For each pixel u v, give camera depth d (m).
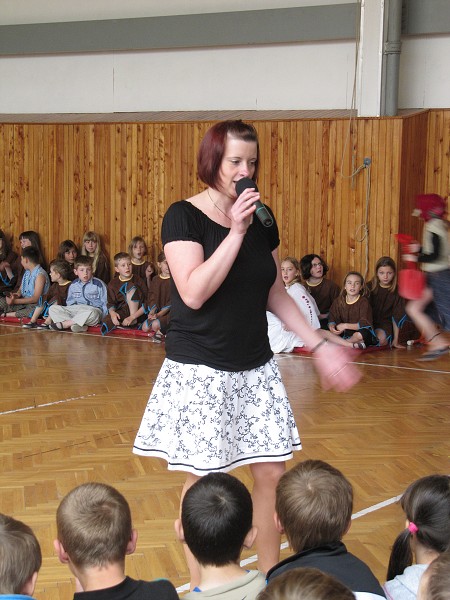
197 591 2.11
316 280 8.04
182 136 8.82
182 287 2.51
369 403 5.68
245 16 9.07
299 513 2.18
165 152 8.91
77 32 9.83
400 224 7.98
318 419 5.27
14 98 10.32
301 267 8.07
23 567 1.83
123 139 9.10
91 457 4.50
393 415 5.38
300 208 8.34
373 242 8.05
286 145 8.34
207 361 2.61
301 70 9.00
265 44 9.13
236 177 2.56
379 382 6.33
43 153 9.50
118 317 8.41
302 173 8.30
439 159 8.41
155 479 4.17
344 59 8.79
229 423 2.63
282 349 7.52
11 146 9.63
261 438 2.68
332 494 2.20
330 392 6.00
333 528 2.18
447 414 5.41
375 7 8.11
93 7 9.79
